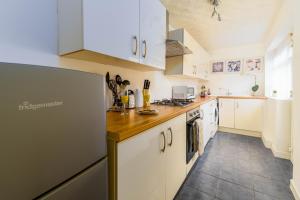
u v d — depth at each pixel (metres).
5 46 0.86
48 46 1.03
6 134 0.39
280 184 1.74
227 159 2.37
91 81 0.65
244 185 1.73
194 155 2.06
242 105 3.65
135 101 1.81
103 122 0.73
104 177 0.74
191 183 1.76
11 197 0.40
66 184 0.55
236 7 2.24
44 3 1.01
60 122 0.52
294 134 1.56
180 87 2.80
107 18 1.04
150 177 1.06
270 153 2.59
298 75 1.44
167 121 1.30
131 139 0.88
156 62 1.66
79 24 0.93
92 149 0.66
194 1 2.09
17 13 0.89
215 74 4.47
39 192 0.47
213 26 2.89
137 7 1.33
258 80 3.97
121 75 1.68
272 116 2.76
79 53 1.02
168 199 1.33
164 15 1.81
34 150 0.45
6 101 0.39
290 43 2.52
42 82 0.46
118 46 1.13
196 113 2.12
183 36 2.28
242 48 4.12
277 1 2.10
